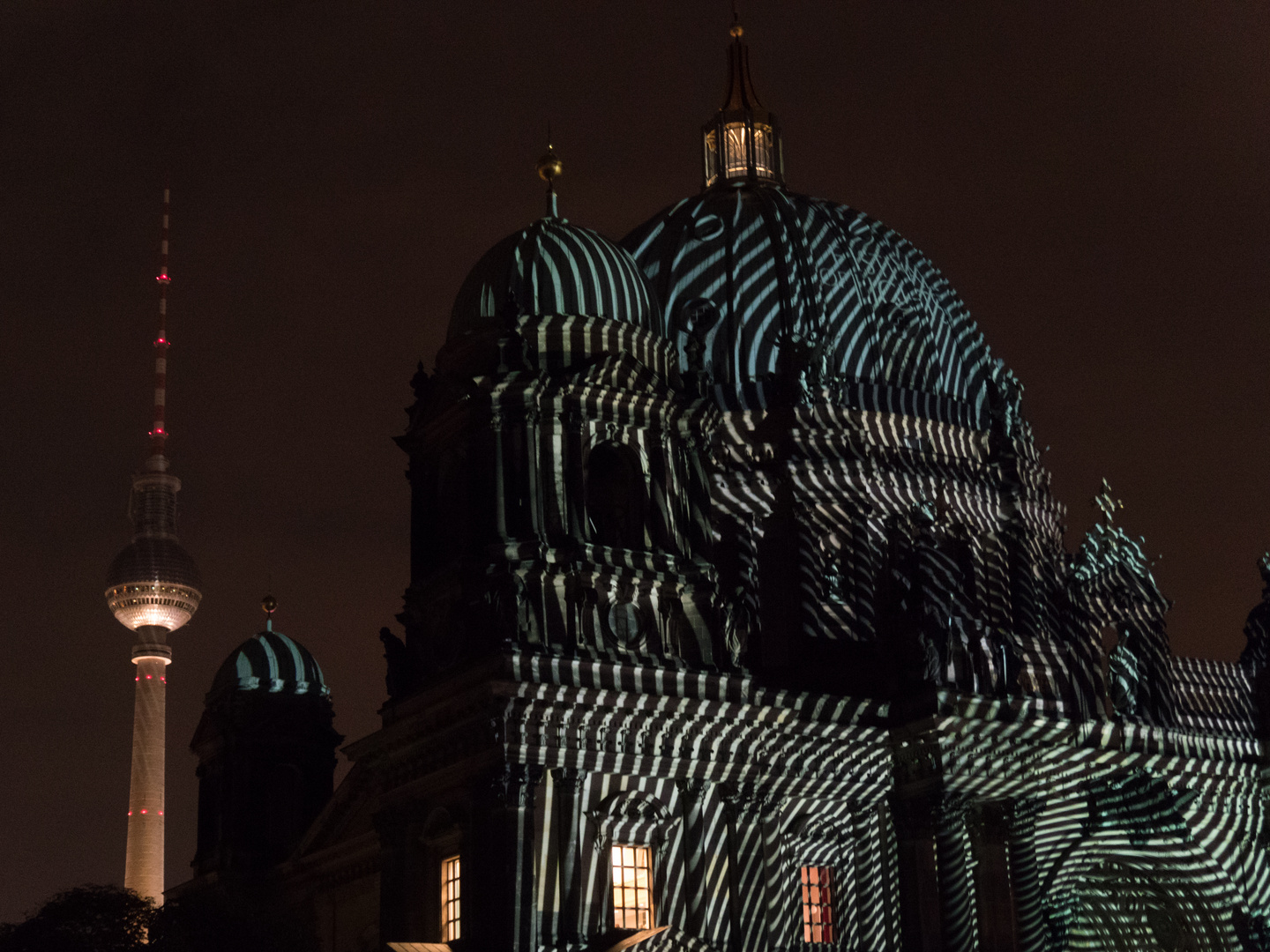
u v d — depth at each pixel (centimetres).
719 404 9800
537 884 7288
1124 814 8988
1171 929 9844
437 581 7912
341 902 9194
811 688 8850
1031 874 8444
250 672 10281
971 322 11044
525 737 7394
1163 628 9656
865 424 9894
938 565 9069
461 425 8044
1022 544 10175
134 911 7338
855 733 8244
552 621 7644
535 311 8181
